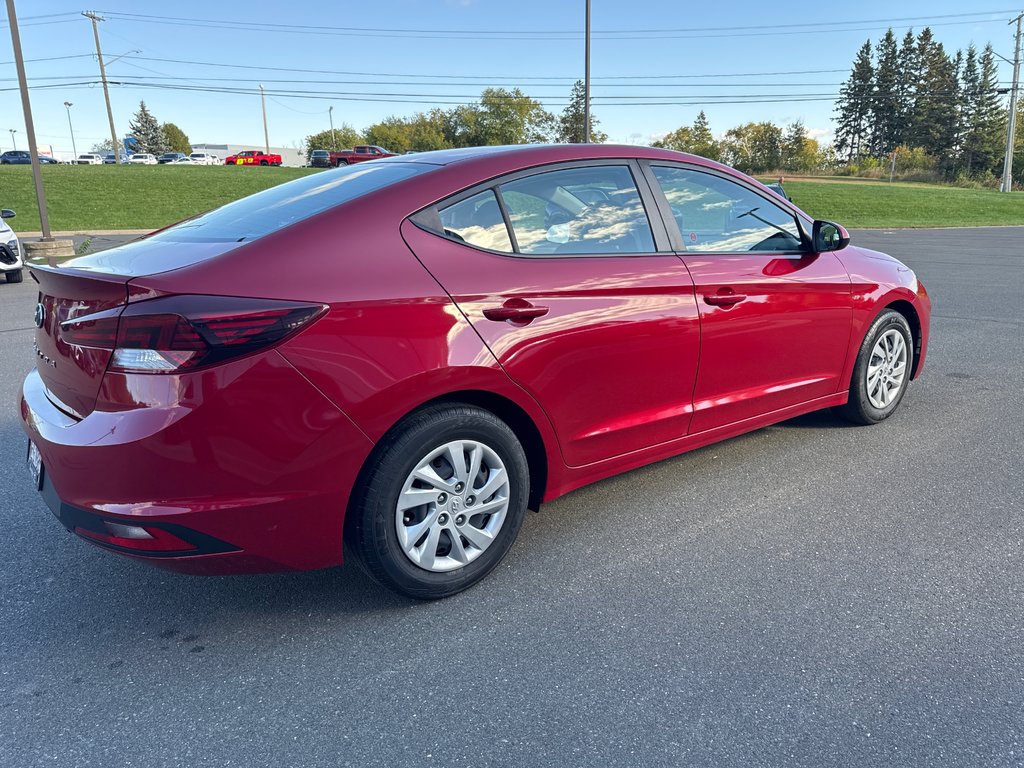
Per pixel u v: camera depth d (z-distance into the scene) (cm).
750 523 317
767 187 364
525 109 7919
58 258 264
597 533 310
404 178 261
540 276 267
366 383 223
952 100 9562
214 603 262
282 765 186
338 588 271
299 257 223
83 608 258
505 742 192
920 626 241
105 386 210
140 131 10638
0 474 374
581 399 283
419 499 245
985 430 432
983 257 1592
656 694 210
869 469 374
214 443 206
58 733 197
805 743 190
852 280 388
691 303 310
